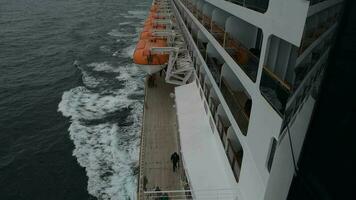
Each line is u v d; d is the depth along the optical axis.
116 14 77.19
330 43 6.90
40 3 86.62
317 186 7.10
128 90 32.84
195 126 14.99
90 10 80.31
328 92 7.03
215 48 13.20
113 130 25.11
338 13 6.72
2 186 19.86
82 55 44.94
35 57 43.72
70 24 64.12
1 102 30.22
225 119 12.51
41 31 57.94
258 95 7.85
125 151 22.34
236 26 11.24
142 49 26.25
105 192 18.66
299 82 6.45
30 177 20.56
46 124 26.62
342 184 6.62
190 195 12.46
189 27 22.22
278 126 6.68
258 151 8.00
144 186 14.06
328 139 6.99
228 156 11.26
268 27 7.08
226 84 11.20
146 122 19.69
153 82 25.44
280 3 6.45
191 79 22.61
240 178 9.80
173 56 23.50
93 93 32.25
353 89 6.45
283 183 7.55
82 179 20.05
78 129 25.45
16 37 53.22
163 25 32.16
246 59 10.45
